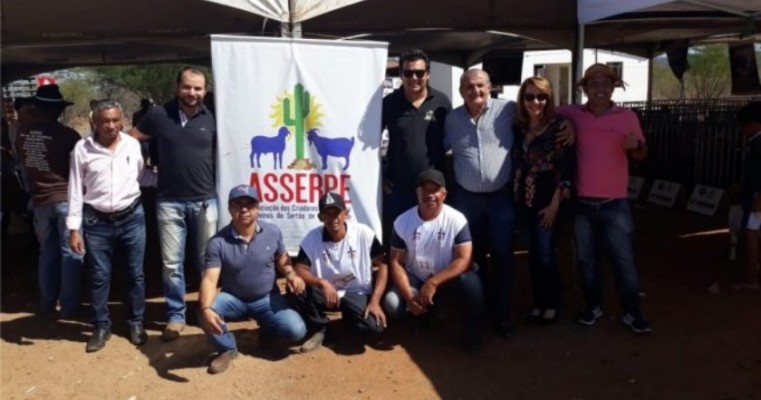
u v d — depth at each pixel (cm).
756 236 631
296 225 560
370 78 554
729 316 571
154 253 852
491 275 544
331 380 475
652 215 1027
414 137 538
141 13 771
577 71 837
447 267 504
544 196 527
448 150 552
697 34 1166
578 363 496
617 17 831
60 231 561
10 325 583
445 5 816
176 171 530
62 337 554
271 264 506
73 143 556
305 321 525
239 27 762
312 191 557
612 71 518
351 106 554
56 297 603
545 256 544
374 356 514
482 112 525
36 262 809
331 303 510
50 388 468
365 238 521
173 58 1481
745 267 646
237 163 549
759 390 446
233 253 492
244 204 484
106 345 536
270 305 505
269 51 544
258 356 514
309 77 548
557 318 571
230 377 480
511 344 531
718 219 970
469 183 530
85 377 484
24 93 1816
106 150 510
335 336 549
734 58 1290
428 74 543
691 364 488
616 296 634
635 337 538
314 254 521
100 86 3356
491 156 523
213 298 485
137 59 1468
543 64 2330
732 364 484
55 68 1507
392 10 812
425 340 543
